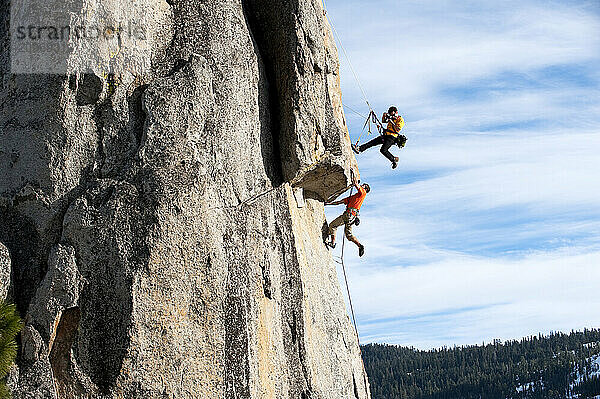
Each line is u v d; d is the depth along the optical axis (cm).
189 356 1209
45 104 1303
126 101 1319
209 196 1301
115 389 1154
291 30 1520
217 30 1428
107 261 1205
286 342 1429
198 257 1245
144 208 1224
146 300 1186
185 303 1220
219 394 1232
